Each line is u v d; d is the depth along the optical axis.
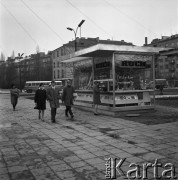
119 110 12.12
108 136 7.59
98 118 11.44
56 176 4.54
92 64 14.66
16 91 16.31
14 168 5.00
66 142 6.99
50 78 80.25
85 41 72.62
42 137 7.74
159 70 87.25
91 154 5.79
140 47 12.41
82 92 16.16
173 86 57.91
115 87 12.55
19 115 13.52
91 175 4.55
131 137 7.35
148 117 11.12
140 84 13.13
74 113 13.66
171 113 12.30
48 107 17.89
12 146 6.71
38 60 81.75
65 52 70.00
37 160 5.46
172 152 5.77
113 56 12.33
